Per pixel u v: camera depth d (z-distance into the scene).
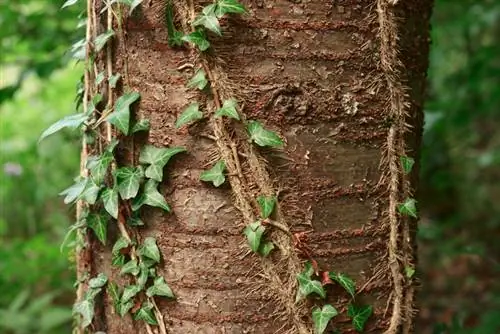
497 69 2.73
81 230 1.52
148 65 1.44
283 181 1.42
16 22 2.39
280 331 1.43
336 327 1.45
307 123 1.42
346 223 1.45
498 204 4.16
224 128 1.41
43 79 2.40
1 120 3.70
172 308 1.45
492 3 2.94
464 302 2.81
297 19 1.41
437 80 3.79
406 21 1.49
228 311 1.43
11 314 2.42
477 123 4.50
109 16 1.45
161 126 1.43
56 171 3.52
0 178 3.48
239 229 1.42
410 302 1.49
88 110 1.47
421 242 3.43
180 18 1.41
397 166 1.47
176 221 1.43
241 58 1.41
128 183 1.43
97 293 1.50
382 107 1.46
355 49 1.44
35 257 2.67
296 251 1.42
